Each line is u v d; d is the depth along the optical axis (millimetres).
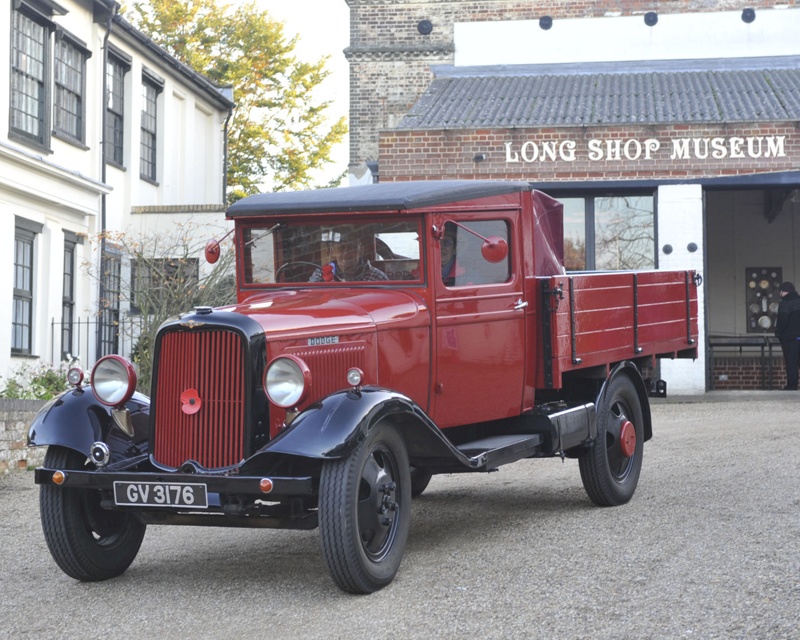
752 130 15539
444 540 6277
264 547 6336
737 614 4395
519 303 6637
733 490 7520
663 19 21250
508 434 6746
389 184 6484
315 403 4988
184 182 20797
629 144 15773
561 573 5254
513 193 6707
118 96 18031
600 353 7215
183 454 5066
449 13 24156
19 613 4934
